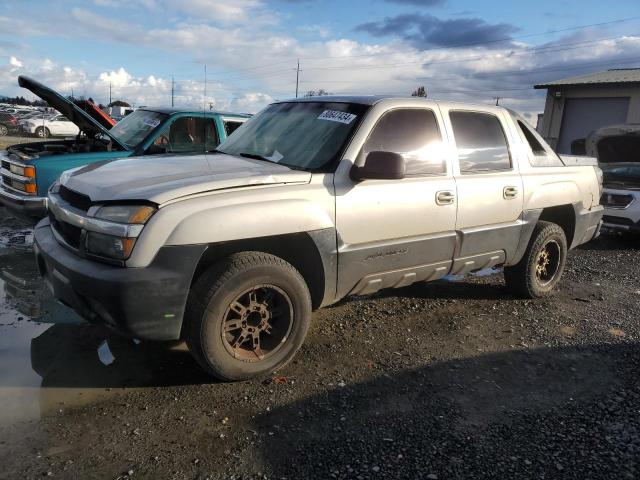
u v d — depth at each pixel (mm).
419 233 4133
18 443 2719
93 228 3105
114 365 3621
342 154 3762
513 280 5375
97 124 6500
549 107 24109
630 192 8633
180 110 7348
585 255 7953
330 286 3744
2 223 7539
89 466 2578
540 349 4238
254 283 3346
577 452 2869
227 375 3367
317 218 3533
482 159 4645
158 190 3129
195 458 2676
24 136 27750
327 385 3492
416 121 4219
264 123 4566
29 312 4418
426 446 2867
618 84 21484
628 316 5125
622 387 3645
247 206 3270
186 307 3229
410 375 3691
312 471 2615
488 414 3229
